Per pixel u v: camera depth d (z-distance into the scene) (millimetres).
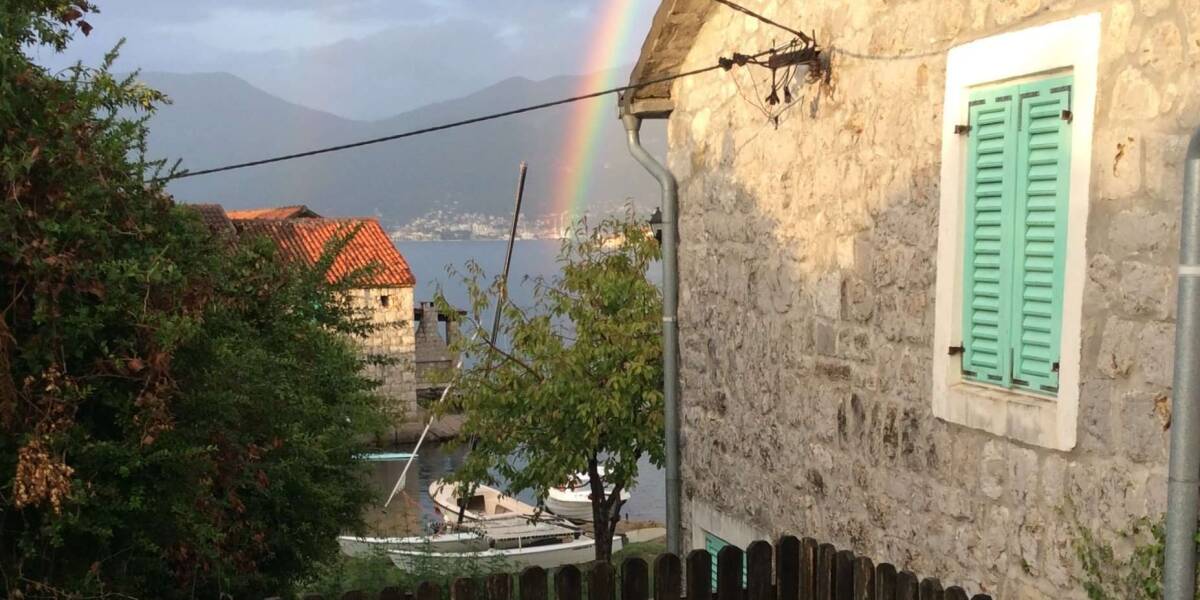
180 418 4887
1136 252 3746
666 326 8102
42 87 4332
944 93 4855
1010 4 4402
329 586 8828
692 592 4539
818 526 6148
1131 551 3787
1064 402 4090
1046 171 4242
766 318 6746
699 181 7691
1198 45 3488
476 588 4152
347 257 37219
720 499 7480
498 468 12867
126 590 4695
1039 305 4309
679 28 7383
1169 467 3473
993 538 4586
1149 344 3705
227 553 5594
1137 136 3730
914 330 5160
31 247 4059
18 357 4191
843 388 5840
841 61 5773
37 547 4379
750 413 7004
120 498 4523
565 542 20344
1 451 4145
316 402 7832
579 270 13016
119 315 4480
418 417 37969
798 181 6285
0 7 4312
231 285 7488
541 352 12367
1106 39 3867
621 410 11797
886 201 5379
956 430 4852
